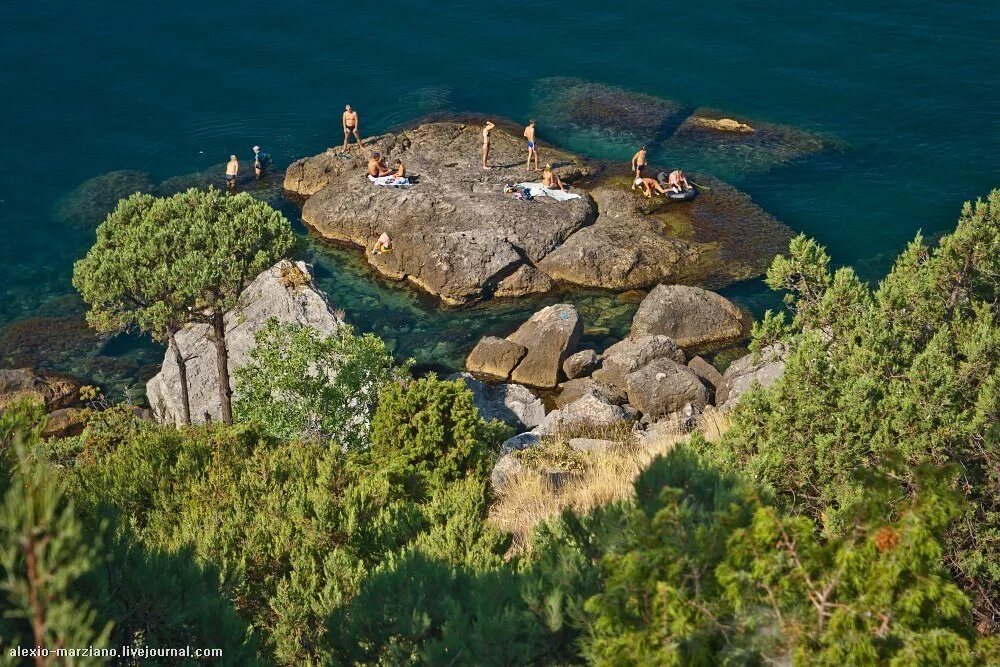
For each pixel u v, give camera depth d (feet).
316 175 139.23
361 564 34.24
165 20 205.46
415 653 26.81
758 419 42.42
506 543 38.99
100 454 61.16
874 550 21.70
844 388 40.81
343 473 48.78
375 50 190.60
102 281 74.28
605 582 23.21
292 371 67.72
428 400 63.10
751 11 206.49
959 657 21.11
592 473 59.88
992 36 189.57
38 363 102.47
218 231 76.54
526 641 25.62
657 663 20.51
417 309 114.83
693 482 28.09
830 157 145.18
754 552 22.00
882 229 125.18
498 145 145.07
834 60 180.96
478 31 199.82
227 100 169.78
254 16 207.72
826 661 20.48
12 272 120.78
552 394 99.91
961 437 39.06
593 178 138.82
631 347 100.63
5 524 17.90
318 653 31.53
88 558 18.89
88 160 150.51
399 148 143.74
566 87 172.45
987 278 47.93
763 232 124.67
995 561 36.70
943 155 144.25
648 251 119.55
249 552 38.01
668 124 157.38
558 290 118.01
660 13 207.21
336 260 124.88
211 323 80.53
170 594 24.82
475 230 120.78
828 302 49.55
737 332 106.83
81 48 191.42
